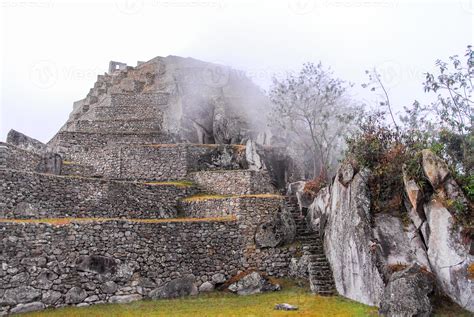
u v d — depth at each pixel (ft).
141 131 95.09
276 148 82.23
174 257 54.75
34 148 77.05
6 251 45.39
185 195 70.85
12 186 53.78
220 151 82.33
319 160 84.84
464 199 42.88
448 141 50.70
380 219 46.80
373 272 44.11
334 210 53.88
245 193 71.15
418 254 43.93
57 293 47.32
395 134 54.08
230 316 42.16
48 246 47.98
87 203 59.98
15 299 44.86
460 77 55.06
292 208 66.74
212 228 57.93
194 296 53.16
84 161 82.28
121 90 121.29
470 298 39.17
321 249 57.62
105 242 51.34
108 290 49.96
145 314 44.16
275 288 53.67
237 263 57.82
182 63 124.36
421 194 45.27
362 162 51.31
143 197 66.03
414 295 38.55
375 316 40.11
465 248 40.65
